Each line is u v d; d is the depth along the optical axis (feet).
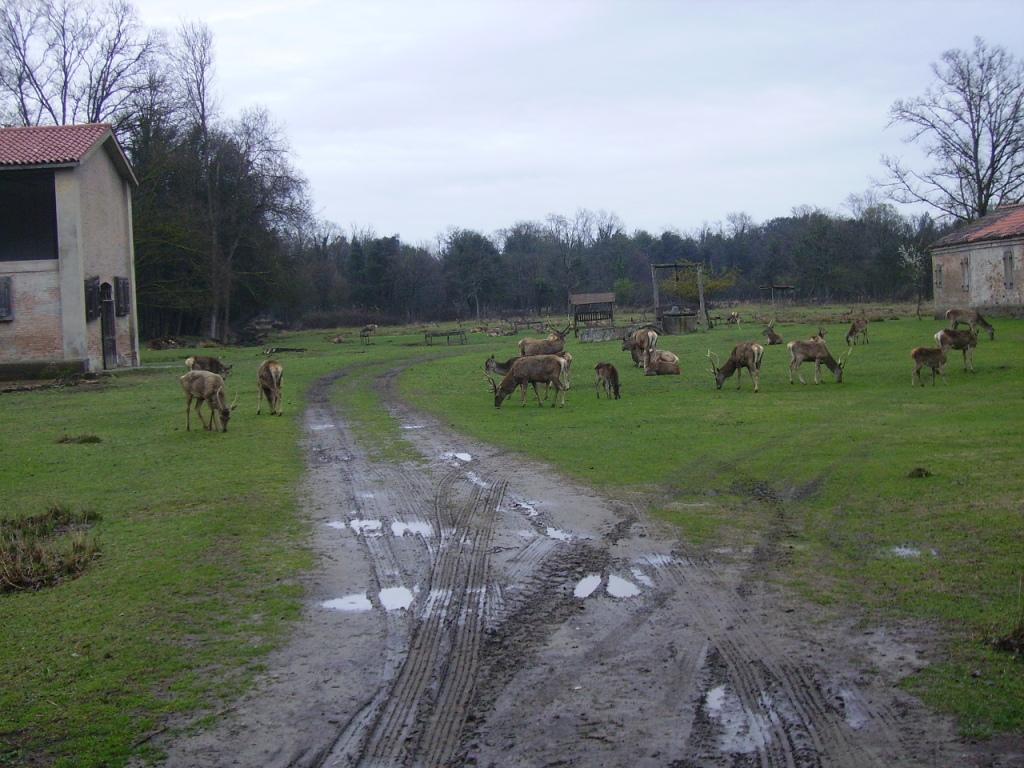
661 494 41.98
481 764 18.56
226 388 95.71
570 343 154.71
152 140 183.21
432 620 26.94
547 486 44.78
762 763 18.20
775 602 27.14
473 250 317.63
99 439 63.67
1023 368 84.23
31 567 31.83
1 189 113.39
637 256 361.30
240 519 39.45
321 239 356.59
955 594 26.78
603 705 20.97
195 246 190.70
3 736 20.36
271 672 23.50
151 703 21.83
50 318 113.39
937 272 160.15
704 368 101.65
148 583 30.83
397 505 41.88
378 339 204.54
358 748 19.44
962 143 190.49
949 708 19.97
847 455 48.98
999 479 40.86
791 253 306.35
